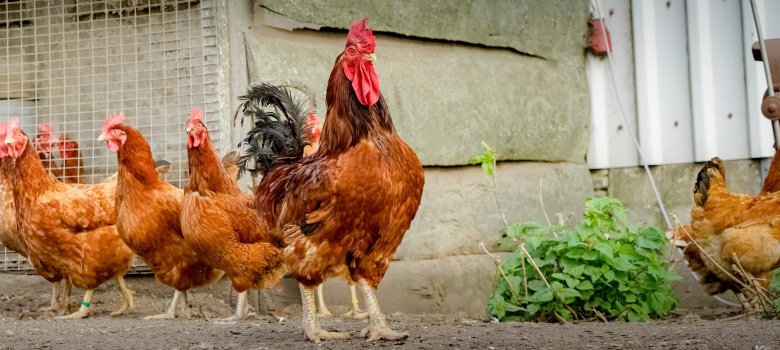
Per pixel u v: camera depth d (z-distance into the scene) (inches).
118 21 189.0
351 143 143.2
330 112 144.6
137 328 160.1
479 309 195.0
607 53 212.7
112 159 191.2
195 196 165.5
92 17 189.6
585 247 170.7
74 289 190.9
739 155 206.4
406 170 144.3
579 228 171.5
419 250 192.4
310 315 148.0
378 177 142.3
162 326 162.2
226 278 185.2
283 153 154.6
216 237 164.9
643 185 211.5
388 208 143.4
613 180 213.6
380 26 192.9
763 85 204.7
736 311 191.0
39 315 179.2
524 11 207.3
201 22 182.7
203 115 182.5
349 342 146.3
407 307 189.6
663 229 209.5
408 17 195.3
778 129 180.5
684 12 208.5
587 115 213.8
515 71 205.6
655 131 209.5
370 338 146.6
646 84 209.5
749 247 174.1
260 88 156.4
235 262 166.1
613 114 213.5
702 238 179.2
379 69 190.7
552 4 210.1
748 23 204.8
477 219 198.5
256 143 156.3
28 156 173.9
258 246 166.2
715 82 206.8
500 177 202.8
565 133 210.4
